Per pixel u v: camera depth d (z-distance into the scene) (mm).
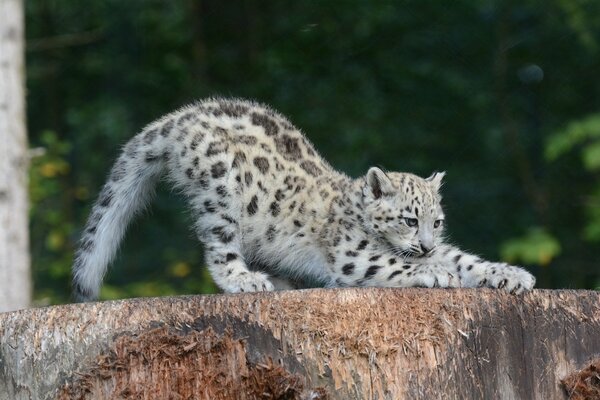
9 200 13773
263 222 10570
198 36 20781
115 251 11266
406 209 10242
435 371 8109
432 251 10156
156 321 8062
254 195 10516
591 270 18875
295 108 19719
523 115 19672
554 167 19406
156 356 8023
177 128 10703
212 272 10422
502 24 19641
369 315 8078
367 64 19828
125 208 11180
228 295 8102
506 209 19078
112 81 20906
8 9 13930
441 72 19578
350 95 19594
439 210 10523
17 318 8297
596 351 8539
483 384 8203
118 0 20703
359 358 8039
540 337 8422
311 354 8016
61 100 21219
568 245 19047
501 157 19312
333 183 10805
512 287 8477
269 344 8016
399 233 10250
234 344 8008
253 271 10688
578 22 19000
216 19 20922
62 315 8180
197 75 20641
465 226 18922
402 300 8141
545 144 18734
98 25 20953
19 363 8234
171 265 18109
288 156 10820
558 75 19703
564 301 8539
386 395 8023
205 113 10711
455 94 19531
